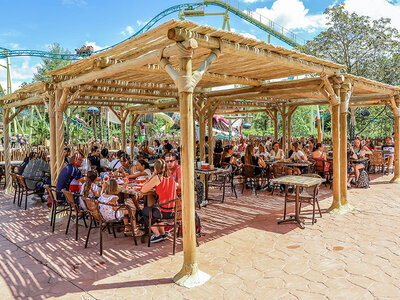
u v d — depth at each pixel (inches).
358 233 195.5
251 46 163.3
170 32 127.7
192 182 137.9
